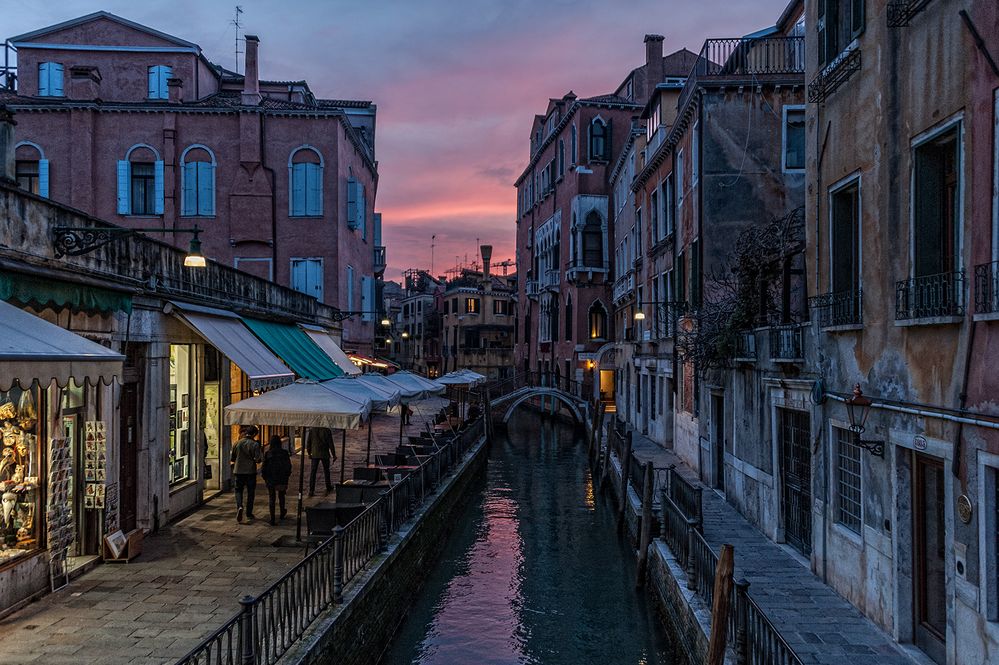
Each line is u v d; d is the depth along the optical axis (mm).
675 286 19781
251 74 25500
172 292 10891
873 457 7398
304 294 19516
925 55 6449
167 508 11039
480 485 22750
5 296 6723
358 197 26844
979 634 5504
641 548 12211
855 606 7809
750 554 9914
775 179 16750
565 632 10617
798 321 11141
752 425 11930
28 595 7543
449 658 9672
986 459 5410
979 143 5594
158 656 6266
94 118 24312
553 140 42750
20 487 7660
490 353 61125
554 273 42094
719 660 6285
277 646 6340
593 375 38312
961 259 5883
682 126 18875
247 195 24703
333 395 10234
